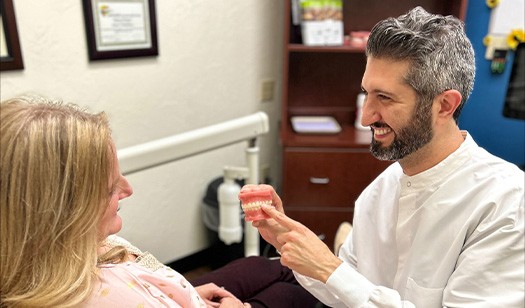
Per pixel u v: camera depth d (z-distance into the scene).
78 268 0.79
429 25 0.94
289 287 1.51
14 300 0.77
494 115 2.56
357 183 2.30
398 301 0.94
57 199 0.76
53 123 0.77
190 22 2.11
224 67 2.30
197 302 1.02
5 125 0.75
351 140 2.27
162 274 1.01
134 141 2.09
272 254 2.40
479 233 0.97
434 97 0.94
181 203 2.36
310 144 2.23
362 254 1.24
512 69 2.45
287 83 2.40
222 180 2.37
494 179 1.00
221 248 2.38
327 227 2.39
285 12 2.13
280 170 2.75
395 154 1.01
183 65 2.15
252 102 2.48
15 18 1.63
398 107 0.95
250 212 1.07
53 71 1.79
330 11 2.24
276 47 2.48
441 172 1.04
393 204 1.19
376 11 2.43
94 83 1.90
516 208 0.95
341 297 0.97
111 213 0.89
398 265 1.15
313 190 2.32
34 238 0.76
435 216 1.05
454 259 1.02
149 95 2.08
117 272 0.90
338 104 2.62
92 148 0.78
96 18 1.82
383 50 0.94
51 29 1.74
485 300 0.92
